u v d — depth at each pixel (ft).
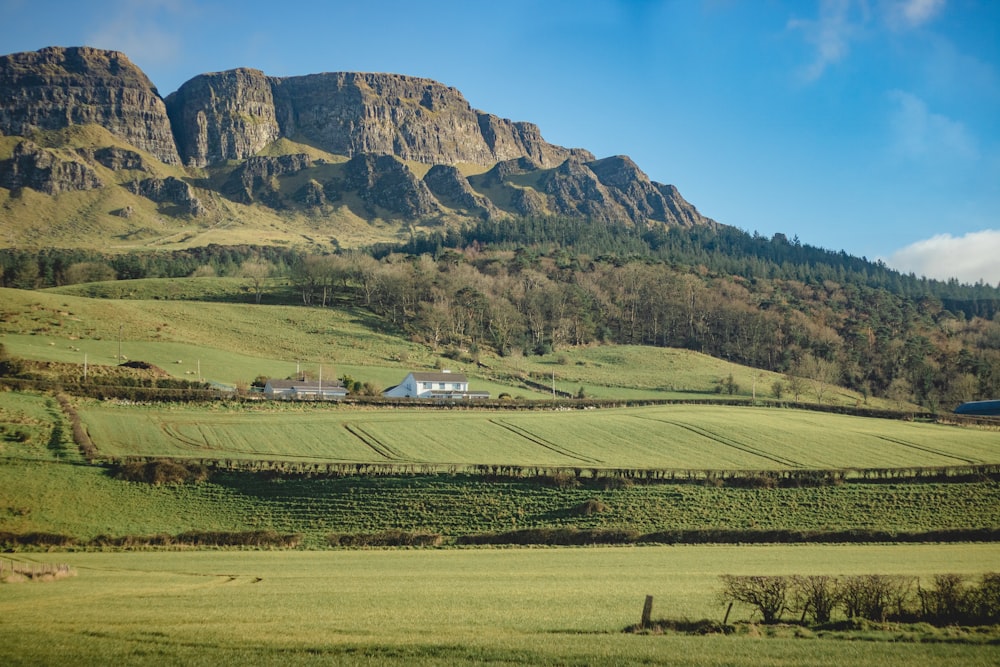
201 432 310.86
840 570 172.76
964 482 269.03
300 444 304.91
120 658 97.45
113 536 214.07
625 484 259.39
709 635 111.75
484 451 307.37
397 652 100.94
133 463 261.03
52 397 328.08
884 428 383.24
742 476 267.39
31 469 253.03
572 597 141.08
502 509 243.19
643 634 112.57
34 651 99.35
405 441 317.83
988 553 198.70
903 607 122.11
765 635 112.88
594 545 216.74
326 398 378.53
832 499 253.65
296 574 169.89
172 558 193.26
